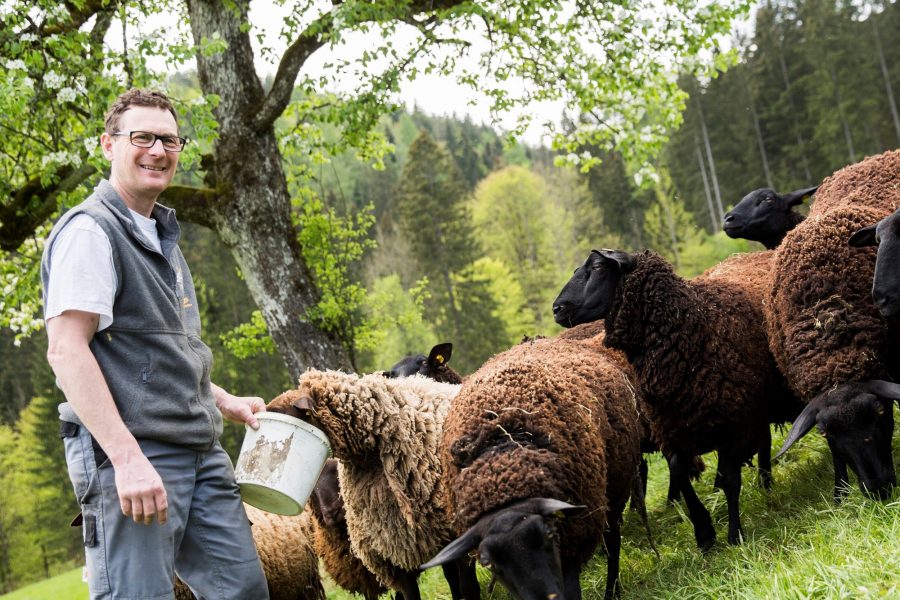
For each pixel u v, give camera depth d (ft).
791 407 18.56
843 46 153.48
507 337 140.05
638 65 35.53
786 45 169.48
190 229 137.59
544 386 13.73
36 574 142.00
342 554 18.06
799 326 15.80
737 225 23.89
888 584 10.55
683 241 156.04
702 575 14.14
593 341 19.31
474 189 260.62
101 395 9.68
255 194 32.58
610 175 188.24
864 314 15.34
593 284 17.61
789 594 11.10
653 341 16.98
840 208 16.90
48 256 10.27
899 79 150.51
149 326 10.47
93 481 10.05
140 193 10.85
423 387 16.89
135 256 10.45
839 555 11.92
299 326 33.27
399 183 181.78
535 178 211.00
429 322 144.77
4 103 23.68
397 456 15.42
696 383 16.62
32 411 134.51
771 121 166.71
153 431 10.36
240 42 32.48
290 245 33.58
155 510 9.78
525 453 12.40
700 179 178.81
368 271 167.63
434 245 144.46
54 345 9.69
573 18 35.32
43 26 27.73
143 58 25.62
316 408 14.94
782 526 15.23
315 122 36.70
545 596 10.82
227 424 106.42
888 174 19.45
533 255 174.81
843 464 15.75
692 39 33.63
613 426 15.17
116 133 10.71
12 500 138.21
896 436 18.75
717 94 172.24
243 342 40.11
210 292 115.14
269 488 12.30
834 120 144.77
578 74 37.50
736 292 18.21
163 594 10.12
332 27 30.55
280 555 18.60
